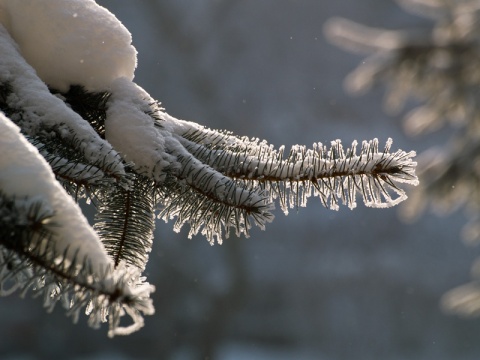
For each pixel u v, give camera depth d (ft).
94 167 5.93
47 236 4.35
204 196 6.59
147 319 78.13
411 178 6.73
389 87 28.68
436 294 84.89
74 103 7.05
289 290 85.10
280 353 82.17
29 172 4.48
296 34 109.19
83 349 74.79
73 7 7.13
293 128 106.32
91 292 4.26
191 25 102.68
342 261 86.43
